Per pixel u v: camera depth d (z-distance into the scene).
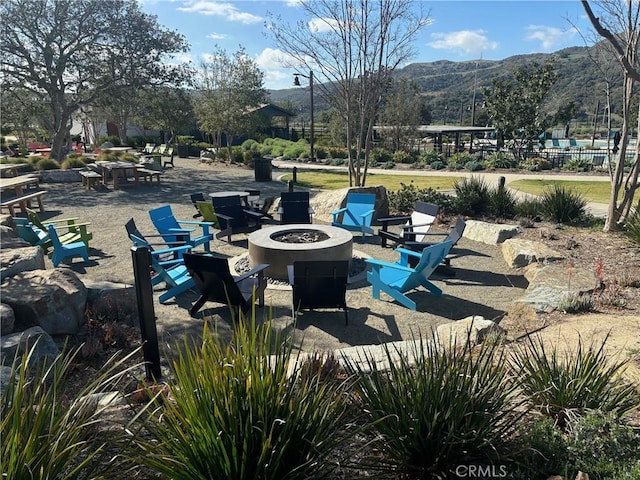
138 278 3.60
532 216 10.13
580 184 17.58
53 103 22.34
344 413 2.29
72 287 5.11
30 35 20.75
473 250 8.36
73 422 1.99
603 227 9.01
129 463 2.02
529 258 7.26
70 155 21.23
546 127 27.86
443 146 39.78
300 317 5.55
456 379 2.32
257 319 5.46
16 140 44.81
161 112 25.34
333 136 35.25
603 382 2.66
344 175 21.69
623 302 5.14
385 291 5.91
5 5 19.94
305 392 2.15
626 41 7.38
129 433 2.20
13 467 1.62
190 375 2.05
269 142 38.44
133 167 16.34
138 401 2.99
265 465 1.80
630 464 2.13
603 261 6.95
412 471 2.24
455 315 5.62
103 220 11.12
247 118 26.66
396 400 2.33
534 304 5.23
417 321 5.46
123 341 4.77
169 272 6.45
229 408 1.89
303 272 5.05
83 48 21.73
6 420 1.73
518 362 3.14
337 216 9.97
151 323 3.73
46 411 1.90
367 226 9.03
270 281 6.71
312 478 1.94
